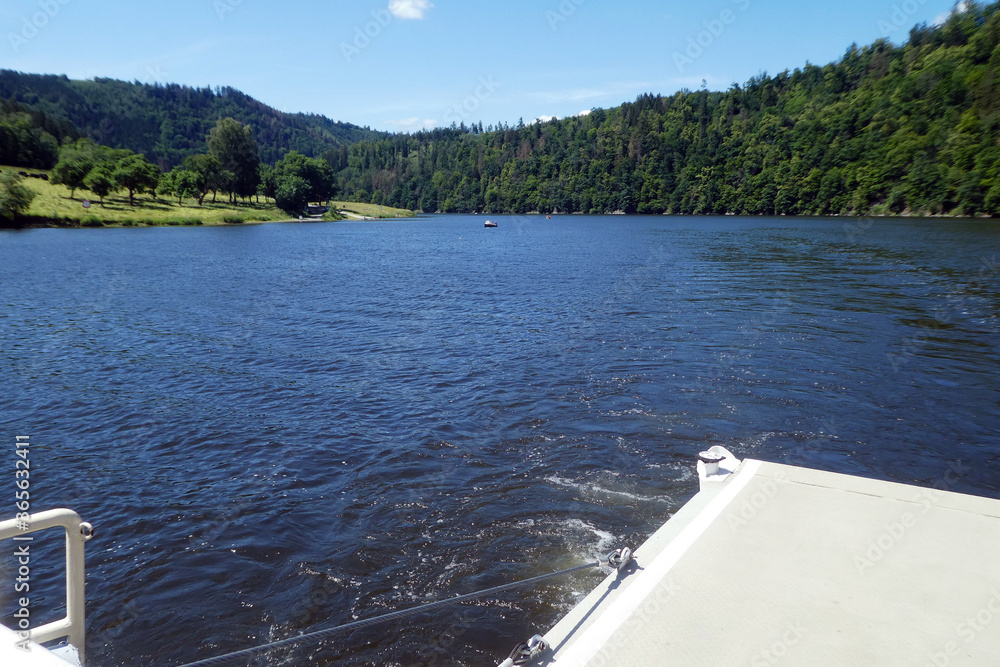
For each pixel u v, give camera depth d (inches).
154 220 4731.8
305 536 391.2
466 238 3981.3
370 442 538.6
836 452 502.9
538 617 306.5
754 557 212.7
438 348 874.1
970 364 747.4
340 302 1305.4
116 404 649.6
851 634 168.9
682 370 733.9
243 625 311.6
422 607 216.1
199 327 1038.4
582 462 484.7
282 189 6796.3
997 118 4576.8
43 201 4699.8
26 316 1143.0
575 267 2023.9
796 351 818.8
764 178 7101.4
